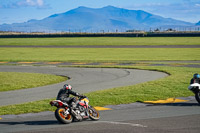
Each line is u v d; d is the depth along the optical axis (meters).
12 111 19.95
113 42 144.12
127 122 15.95
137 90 27.31
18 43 152.75
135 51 93.94
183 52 87.12
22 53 94.56
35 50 106.62
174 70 45.22
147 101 22.39
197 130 13.98
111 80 37.38
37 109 20.41
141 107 20.53
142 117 17.16
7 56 84.44
